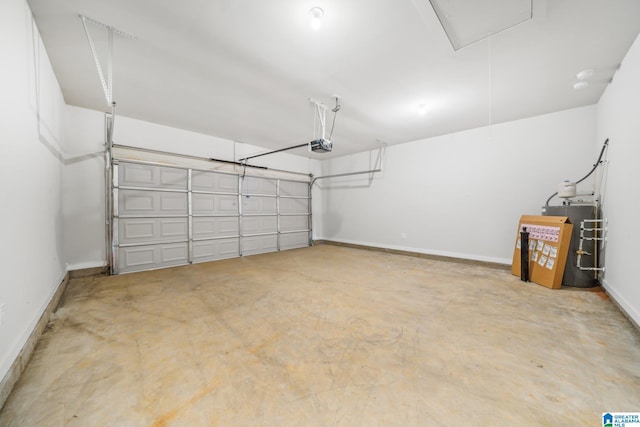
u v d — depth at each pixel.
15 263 1.74
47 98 2.65
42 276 2.40
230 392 1.47
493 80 3.10
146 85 3.29
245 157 6.13
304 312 2.64
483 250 4.86
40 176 2.42
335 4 1.93
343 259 5.59
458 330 2.23
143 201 4.59
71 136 3.89
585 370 1.67
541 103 3.77
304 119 4.52
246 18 2.09
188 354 1.86
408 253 5.98
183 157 5.11
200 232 5.35
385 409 1.34
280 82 3.18
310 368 1.69
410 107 3.93
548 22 2.11
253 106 3.94
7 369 1.48
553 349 1.92
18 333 1.74
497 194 4.69
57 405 1.37
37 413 1.32
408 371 1.66
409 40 2.36
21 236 1.87
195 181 5.29
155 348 1.94
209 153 5.52
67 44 2.46
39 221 2.36
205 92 3.48
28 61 2.04
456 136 5.21
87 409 1.34
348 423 1.25
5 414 1.31
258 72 2.95
